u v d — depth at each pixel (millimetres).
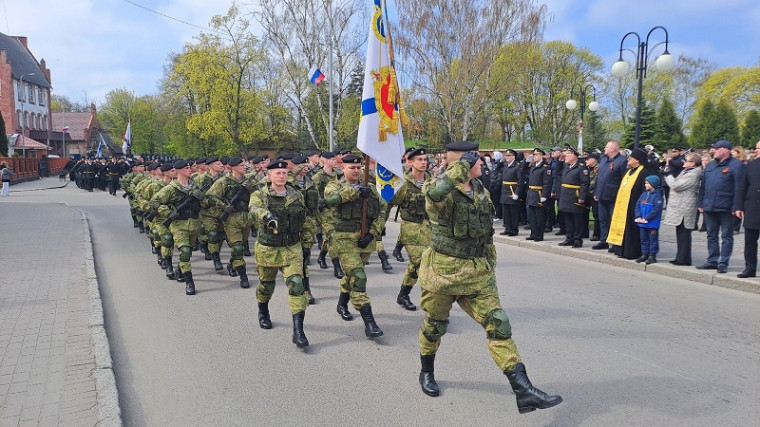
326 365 4715
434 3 26141
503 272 8445
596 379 4332
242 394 4164
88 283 7484
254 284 7914
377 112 5387
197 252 10766
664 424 3586
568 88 42938
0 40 57844
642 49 12148
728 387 4172
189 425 3695
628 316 6043
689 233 8344
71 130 71438
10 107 54344
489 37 26391
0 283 7484
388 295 7094
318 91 30266
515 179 11766
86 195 26891
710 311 6254
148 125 60219
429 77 27172
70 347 4977
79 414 3705
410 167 6363
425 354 4078
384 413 3803
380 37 5461
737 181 7457
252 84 34844
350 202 5523
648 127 34656
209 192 7664
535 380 4328
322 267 9102
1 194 26812
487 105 32094
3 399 3920
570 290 7250
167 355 5016
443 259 3736
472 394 4090
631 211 8867
